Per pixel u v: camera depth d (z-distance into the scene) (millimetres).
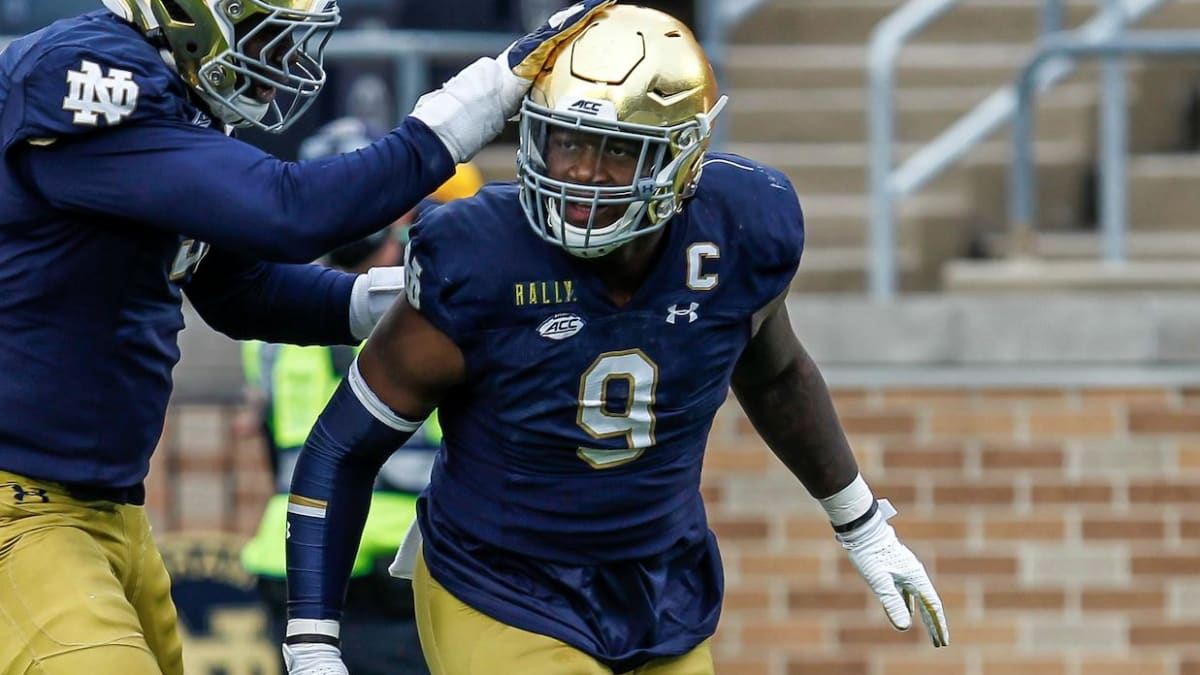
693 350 12047
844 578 22828
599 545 12398
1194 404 22719
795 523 22828
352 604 19641
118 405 12516
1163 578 22703
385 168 11781
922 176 25047
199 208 11633
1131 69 29156
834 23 31594
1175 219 27672
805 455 13633
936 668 22812
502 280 11695
